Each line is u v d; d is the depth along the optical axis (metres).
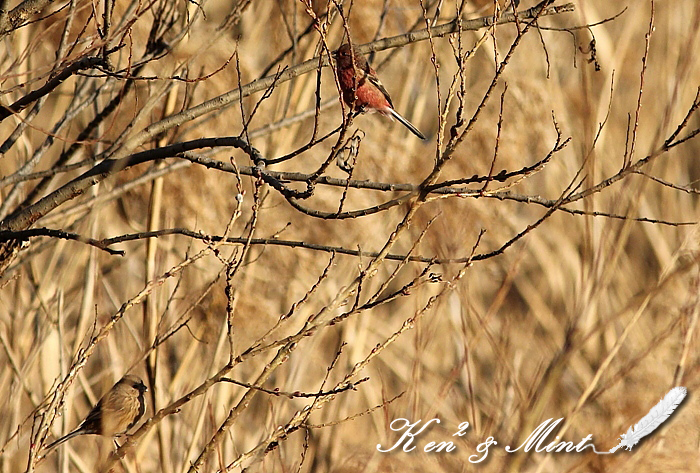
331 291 13.80
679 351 11.27
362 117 14.27
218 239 8.31
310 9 7.27
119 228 14.08
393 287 15.95
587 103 9.16
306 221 13.99
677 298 13.43
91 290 11.65
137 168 12.63
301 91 12.72
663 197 16.59
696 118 17.89
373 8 12.75
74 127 12.22
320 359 14.38
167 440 11.14
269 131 11.16
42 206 8.55
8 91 7.65
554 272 16.05
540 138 14.78
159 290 12.06
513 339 14.17
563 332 14.34
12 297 13.38
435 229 13.52
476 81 16.23
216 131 13.25
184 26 10.09
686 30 17.09
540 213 16.33
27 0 7.93
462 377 12.66
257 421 13.70
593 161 9.03
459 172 14.27
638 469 9.44
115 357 12.51
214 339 12.57
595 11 16.38
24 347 12.34
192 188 13.24
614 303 14.09
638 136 17.56
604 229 9.37
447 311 13.80
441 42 15.42
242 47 13.20
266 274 13.69
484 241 14.81
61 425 11.02
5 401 12.38
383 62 12.47
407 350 14.68
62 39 8.42
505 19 8.88
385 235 14.16
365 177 14.11
